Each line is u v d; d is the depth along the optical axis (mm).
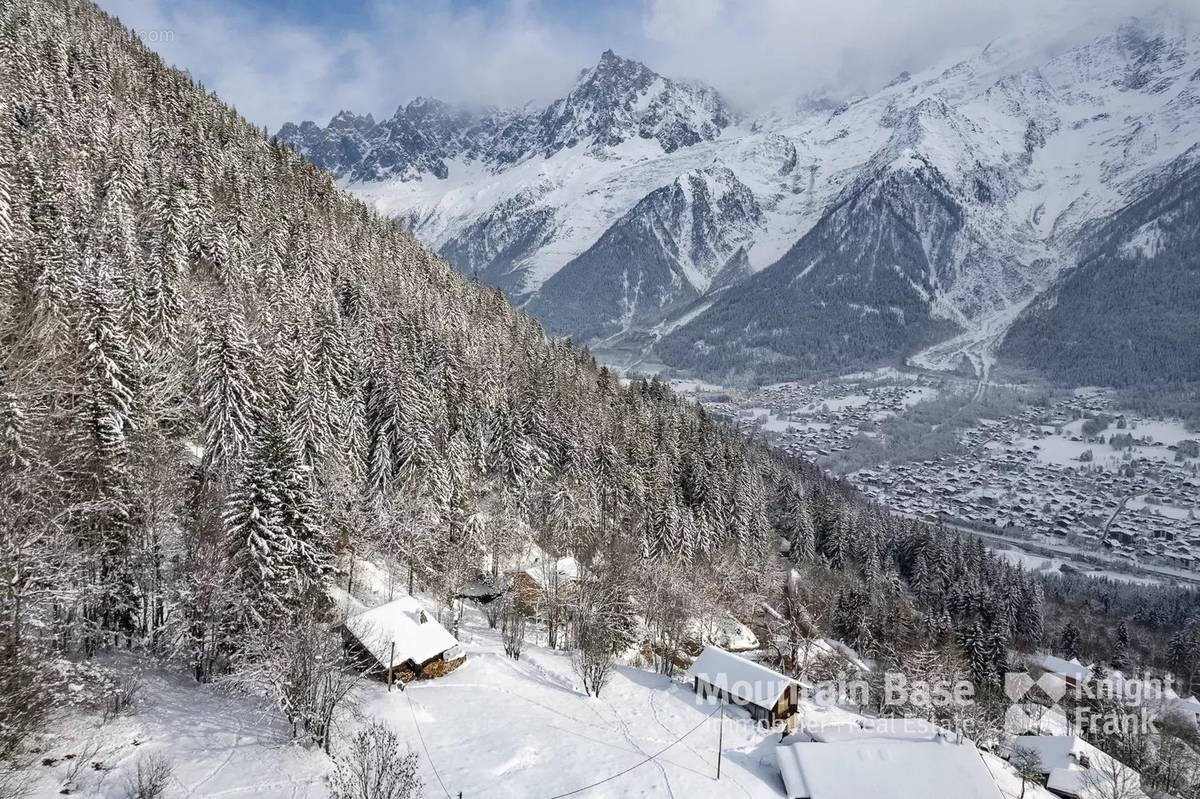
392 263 144750
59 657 35594
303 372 73625
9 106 99688
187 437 66375
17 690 30047
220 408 60375
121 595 43844
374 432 80625
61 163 91812
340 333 88312
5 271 58594
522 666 60875
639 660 72312
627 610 71312
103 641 43250
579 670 61938
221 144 142625
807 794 44469
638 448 112500
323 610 51344
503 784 39969
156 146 121312
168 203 91625
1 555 32344
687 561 92500
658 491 102625
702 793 43750
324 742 38875
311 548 46750
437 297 139875
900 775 45438
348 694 45688
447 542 76938
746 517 111062
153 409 58344
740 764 49000
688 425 138250
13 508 34594
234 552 44344
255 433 61219
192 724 38781
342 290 112250
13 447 37312
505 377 121438
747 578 103062
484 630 70250
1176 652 128500
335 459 71250
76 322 52000
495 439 95375
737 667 60250
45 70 115938
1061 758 67625
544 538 89562
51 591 35281
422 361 100312
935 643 94250
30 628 35125
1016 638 130750
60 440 43156
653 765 46125
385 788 33344
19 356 45875
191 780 33750
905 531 158250
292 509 45562
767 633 92438
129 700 38094
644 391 177750
